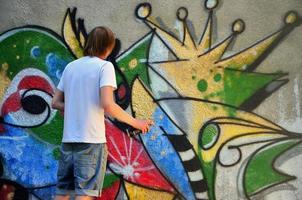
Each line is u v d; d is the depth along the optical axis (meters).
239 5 4.42
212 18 4.41
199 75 4.41
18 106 4.32
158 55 4.39
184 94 4.40
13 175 4.30
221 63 4.41
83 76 3.55
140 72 4.38
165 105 4.39
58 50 4.34
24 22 4.32
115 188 4.35
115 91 4.36
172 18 4.39
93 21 4.34
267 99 4.42
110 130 4.37
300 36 4.41
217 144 4.40
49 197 4.32
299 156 4.41
